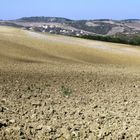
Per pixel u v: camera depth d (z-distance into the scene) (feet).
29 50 133.08
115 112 41.75
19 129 32.68
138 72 101.96
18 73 81.15
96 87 65.41
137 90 63.52
